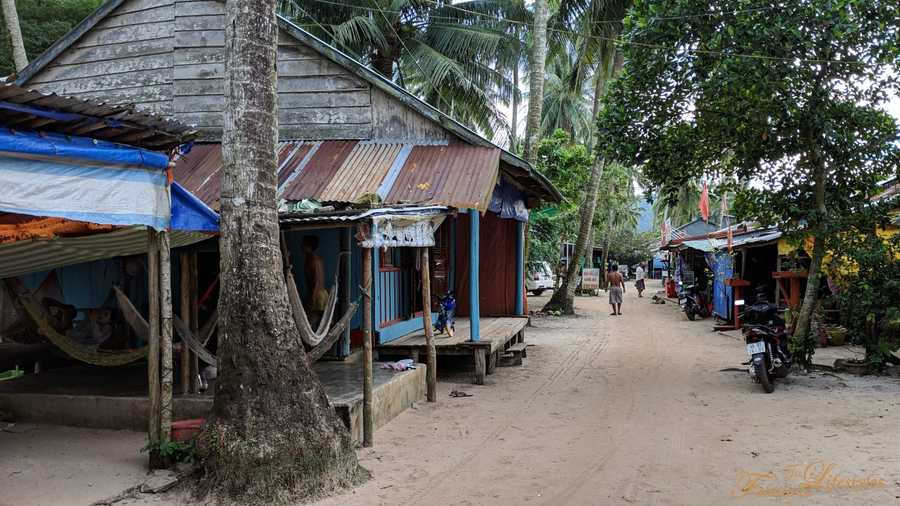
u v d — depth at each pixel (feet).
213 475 16.48
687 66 32.19
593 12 62.64
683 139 34.12
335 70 38.37
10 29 43.34
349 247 31.04
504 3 70.33
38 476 17.87
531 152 57.77
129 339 30.83
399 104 37.58
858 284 32.99
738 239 60.08
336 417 18.15
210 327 23.29
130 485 17.20
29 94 13.47
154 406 18.31
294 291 21.77
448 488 17.44
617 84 34.55
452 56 68.95
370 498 16.66
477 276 32.99
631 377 34.14
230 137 17.83
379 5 65.36
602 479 18.04
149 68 39.78
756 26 29.76
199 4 39.24
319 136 38.45
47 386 25.38
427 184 32.96
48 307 30.04
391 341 33.91
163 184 18.08
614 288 73.56
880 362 32.71
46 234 20.75
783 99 31.22
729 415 25.32
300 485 16.44
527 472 18.75
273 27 18.52
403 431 23.35
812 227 33.24
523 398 28.96
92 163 16.28
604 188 109.60
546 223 82.17
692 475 18.20
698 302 67.21
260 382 16.85
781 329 31.24
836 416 24.77
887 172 33.09
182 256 22.62
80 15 62.75
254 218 17.66
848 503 15.78
